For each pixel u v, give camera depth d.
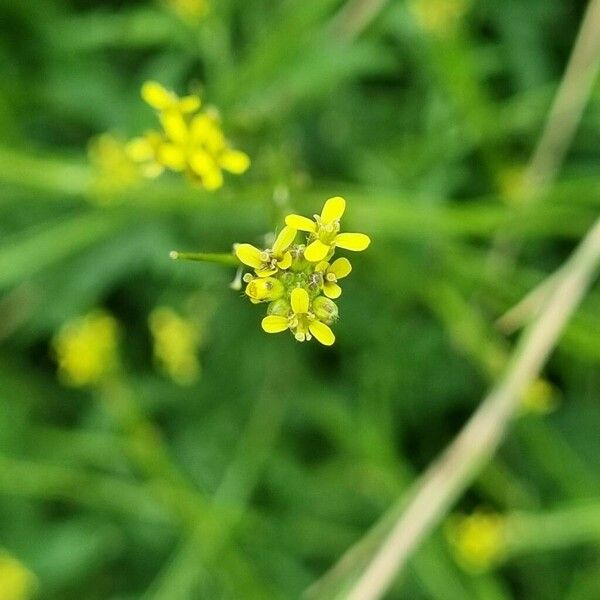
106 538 0.23
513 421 0.21
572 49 0.22
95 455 0.23
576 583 0.22
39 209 0.23
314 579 0.23
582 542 0.23
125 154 0.19
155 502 0.22
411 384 0.23
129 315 0.25
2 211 0.23
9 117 0.22
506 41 0.21
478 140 0.21
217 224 0.22
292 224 0.13
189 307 0.23
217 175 0.15
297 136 0.23
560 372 0.23
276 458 0.23
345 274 0.13
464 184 0.23
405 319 0.23
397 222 0.19
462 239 0.22
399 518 0.18
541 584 0.23
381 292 0.22
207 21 0.20
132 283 0.25
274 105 0.20
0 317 0.23
